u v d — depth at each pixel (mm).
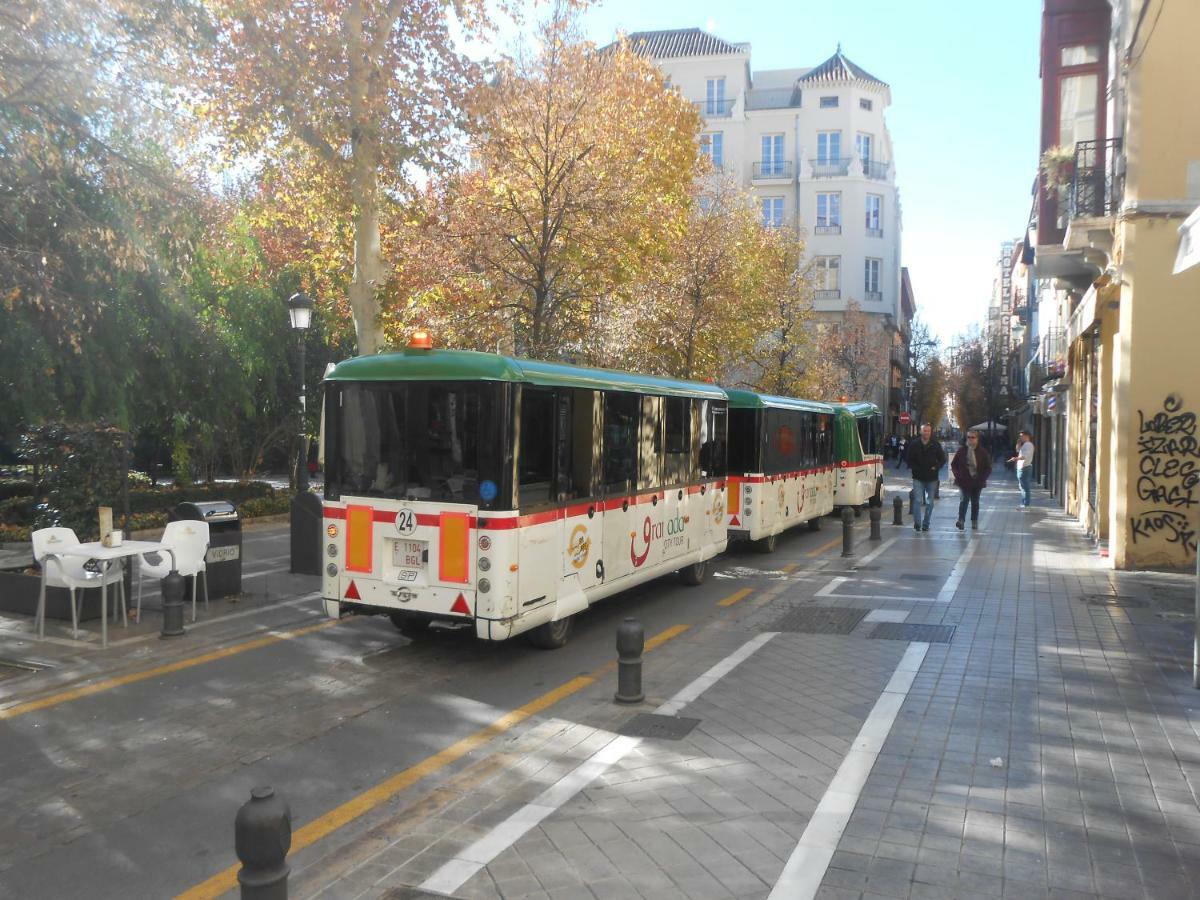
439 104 13844
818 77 49188
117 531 8734
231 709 6781
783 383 30891
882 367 46969
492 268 15414
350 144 13898
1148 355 12023
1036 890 3885
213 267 17891
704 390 11695
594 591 9016
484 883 4051
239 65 12508
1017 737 5820
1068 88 14945
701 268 22016
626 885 3986
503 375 7547
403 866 4266
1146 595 10594
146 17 9414
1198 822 4551
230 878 4281
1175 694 6727
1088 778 5125
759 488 13984
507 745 5992
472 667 7969
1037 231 15227
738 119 49062
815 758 5492
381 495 8047
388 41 13617
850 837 4406
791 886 3936
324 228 16562
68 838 4695
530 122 14336
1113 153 13359
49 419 13516
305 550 12422
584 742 5965
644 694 6992
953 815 4645
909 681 7133
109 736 6195
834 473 19359
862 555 14430
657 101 16125
